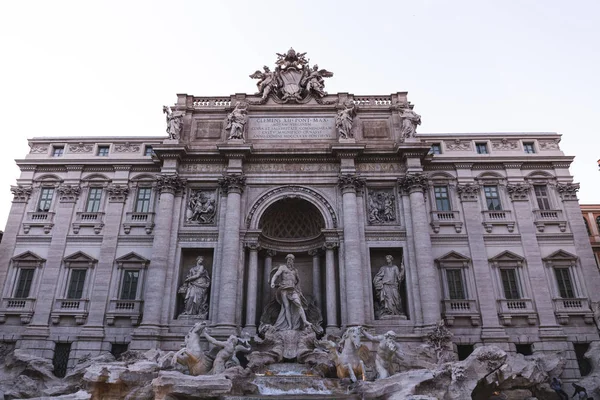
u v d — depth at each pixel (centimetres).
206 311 3216
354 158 3541
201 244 3372
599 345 3164
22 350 3145
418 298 3164
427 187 3653
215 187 3572
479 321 3262
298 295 3094
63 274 3459
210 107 3784
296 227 3688
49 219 3634
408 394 1919
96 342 3209
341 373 2398
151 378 2269
